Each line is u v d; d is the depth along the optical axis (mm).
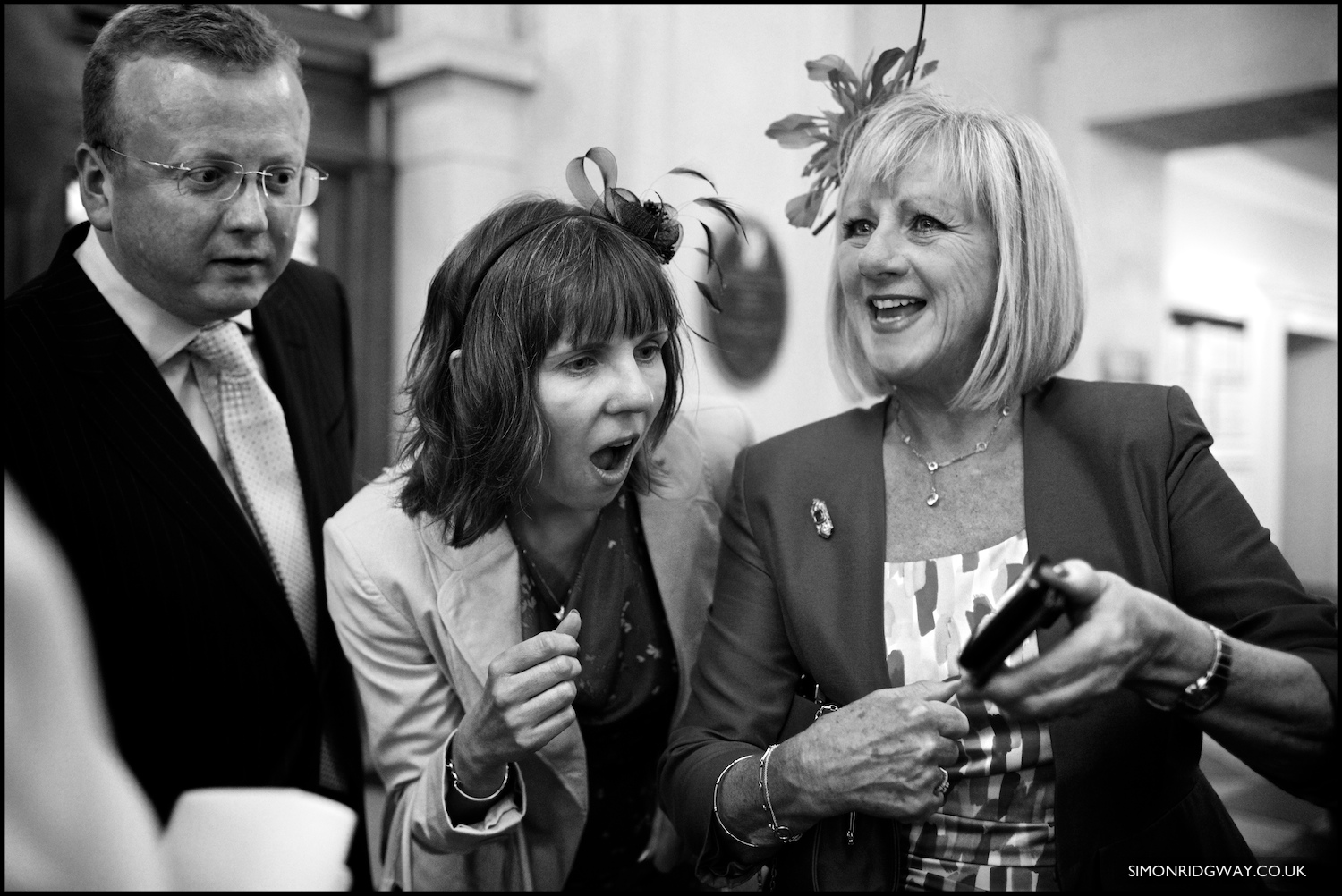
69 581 728
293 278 1609
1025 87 4438
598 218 1150
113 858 684
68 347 1242
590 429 1109
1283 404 5512
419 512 1207
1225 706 909
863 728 980
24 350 1222
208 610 1274
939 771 974
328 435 1537
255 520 1369
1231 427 5309
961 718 969
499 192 3586
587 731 1300
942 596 1108
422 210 3568
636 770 1365
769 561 1183
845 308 1233
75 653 706
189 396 1359
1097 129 4461
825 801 992
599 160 1225
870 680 1097
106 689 1235
